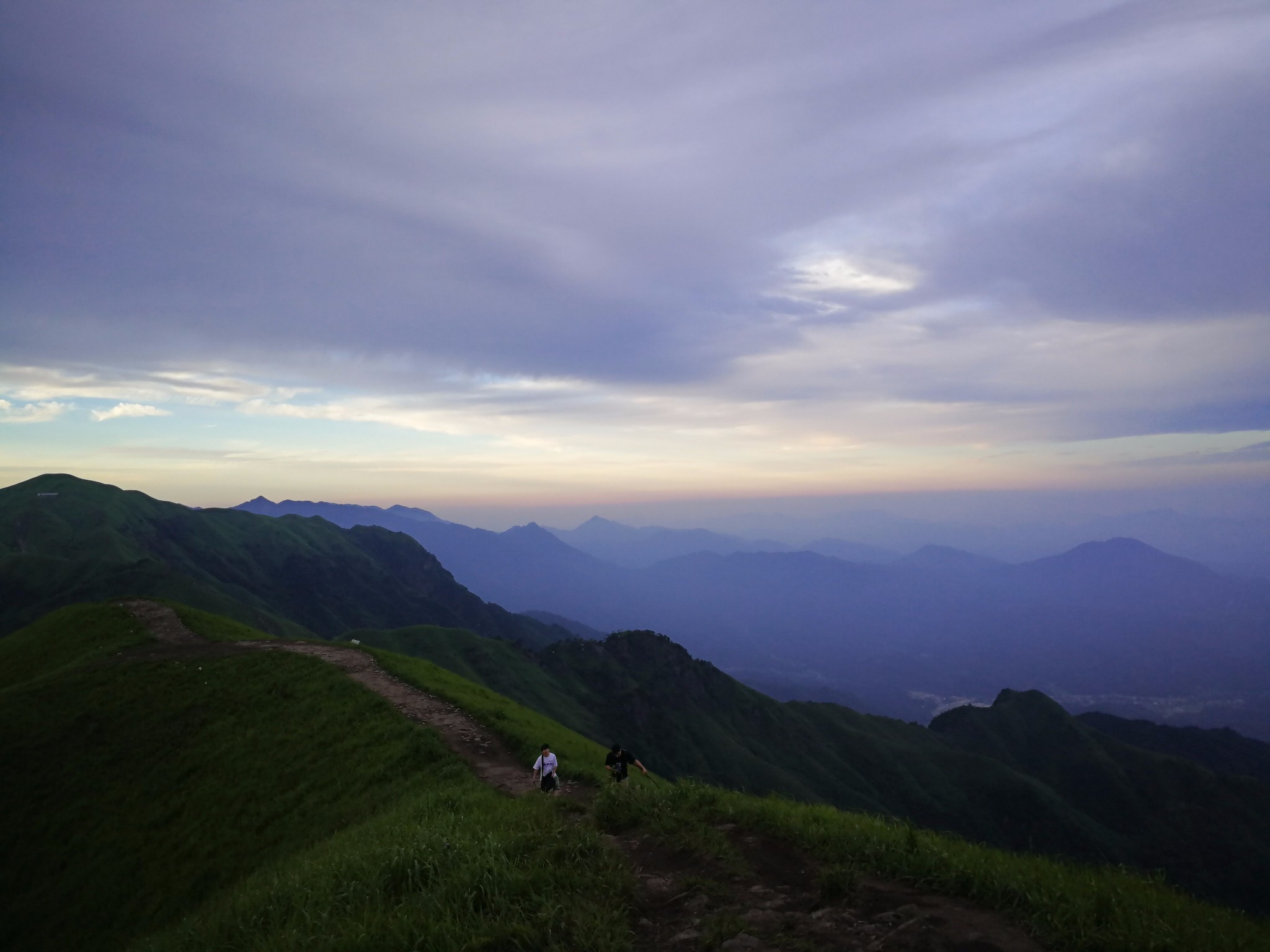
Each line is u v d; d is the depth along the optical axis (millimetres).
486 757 25609
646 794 14805
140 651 46156
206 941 12094
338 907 10727
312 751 29203
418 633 177000
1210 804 163125
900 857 10680
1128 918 8523
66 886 25609
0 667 51719
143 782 30609
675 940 8898
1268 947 8008
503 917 9359
